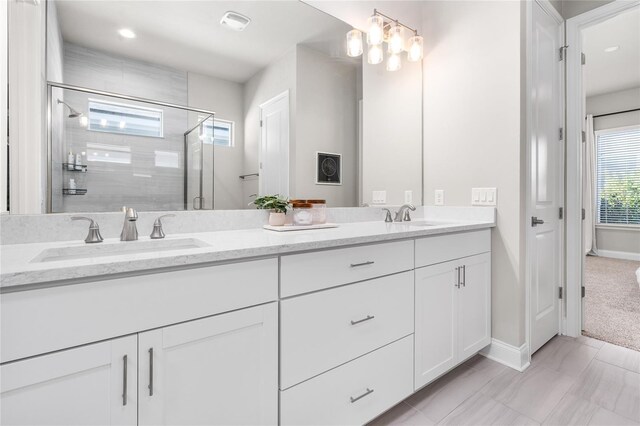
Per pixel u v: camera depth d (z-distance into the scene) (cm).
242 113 162
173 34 143
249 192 163
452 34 218
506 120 189
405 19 229
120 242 117
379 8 214
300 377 110
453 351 171
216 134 154
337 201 199
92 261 77
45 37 115
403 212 215
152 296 82
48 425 71
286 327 106
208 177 151
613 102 511
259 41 167
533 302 200
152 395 83
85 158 122
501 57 191
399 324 143
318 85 188
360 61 207
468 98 209
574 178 227
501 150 192
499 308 194
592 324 246
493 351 197
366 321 130
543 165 209
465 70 211
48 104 115
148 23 137
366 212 211
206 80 151
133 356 80
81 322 74
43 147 115
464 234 177
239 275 96
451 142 219
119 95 130
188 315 88
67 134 119
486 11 199
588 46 365
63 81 118
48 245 108
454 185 218
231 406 96
